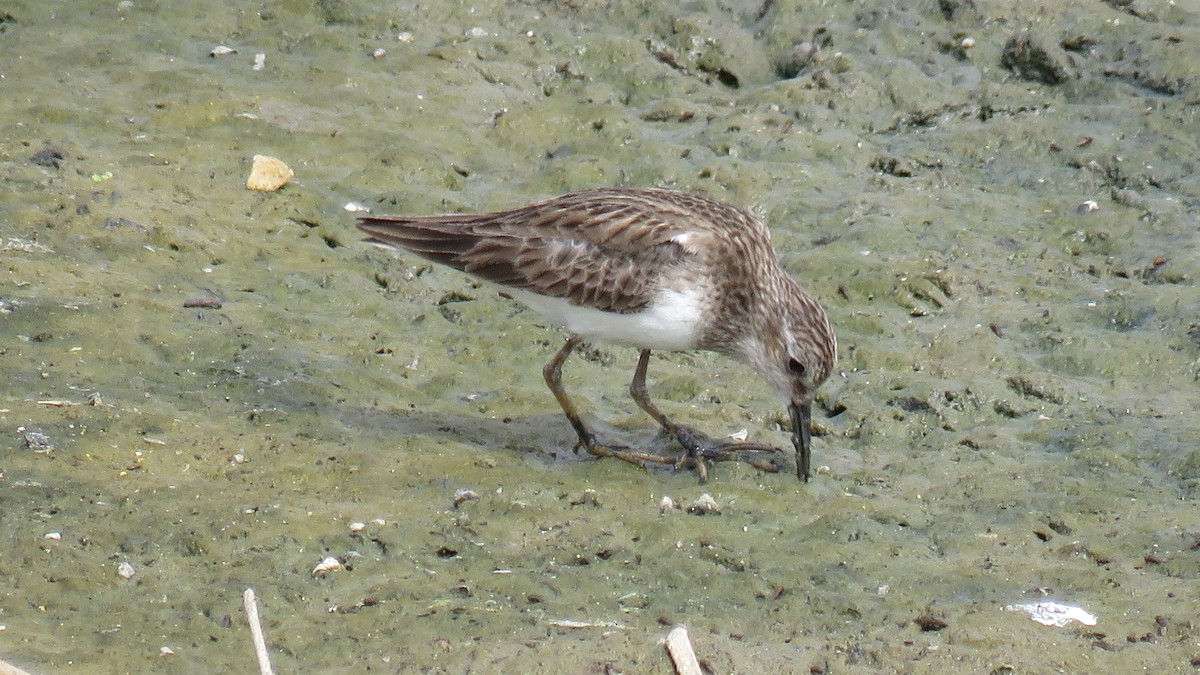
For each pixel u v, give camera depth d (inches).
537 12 808.9
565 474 503.5
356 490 479.2
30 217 616.4
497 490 486.6
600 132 727.1
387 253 627.5
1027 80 759.7
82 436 489.7
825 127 735.1
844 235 655.8
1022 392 553.6
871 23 791.7
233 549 443.2
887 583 444.1
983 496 492.7
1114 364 567.5
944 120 742.5
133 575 427.8
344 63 767.1
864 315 598.9
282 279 604.7
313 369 548.1
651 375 575.5
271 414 517.0
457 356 573.6
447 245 519.8
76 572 426.0
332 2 805.9
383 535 454.9
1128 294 609.0
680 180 692.1
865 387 557.6
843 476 508.7
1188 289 608.4
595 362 582.2
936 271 624.1
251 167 677.9
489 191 684.7
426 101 742.5
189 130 701.9
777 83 767.1
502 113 739.4
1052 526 475.2
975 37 778.2
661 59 785.6
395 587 431.2
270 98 730.2
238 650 401.1
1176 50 752.3
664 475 509.0
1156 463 508.7
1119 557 456.4
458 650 401.7
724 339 521.0
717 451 518.9
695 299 506.6
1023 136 719.1
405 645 404.8
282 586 429.4
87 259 598.9
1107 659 405.4
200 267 606.2
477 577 439.8
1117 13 780.0
